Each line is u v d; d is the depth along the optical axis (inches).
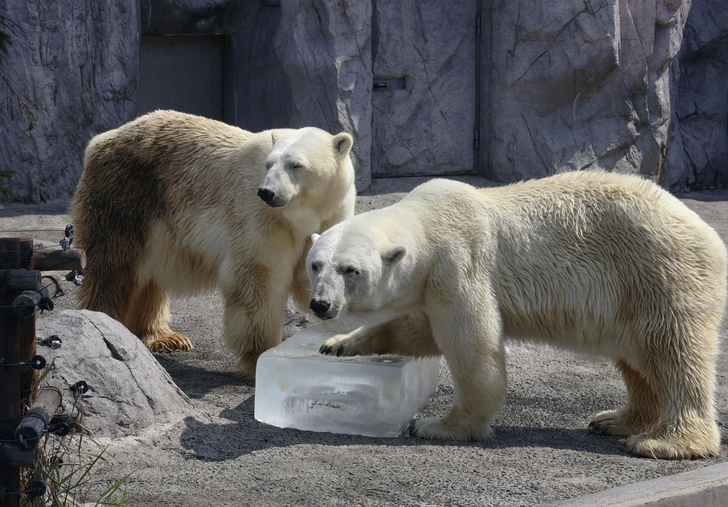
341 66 610.5
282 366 244.2
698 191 732.7
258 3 649.6
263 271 287.7
